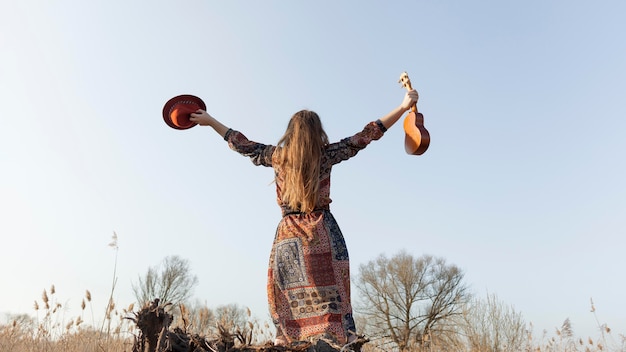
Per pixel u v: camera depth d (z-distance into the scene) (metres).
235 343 2.45
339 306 2.63
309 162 2.81
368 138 2.96
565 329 10.13
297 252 2.73
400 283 32.69
